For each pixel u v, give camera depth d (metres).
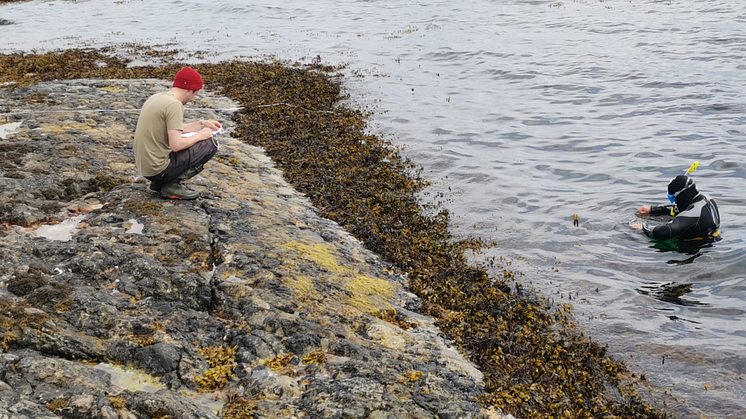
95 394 3.87
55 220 6.42
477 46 19.20
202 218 6.73
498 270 7.04
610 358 5.46
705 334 5.77
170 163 6.69
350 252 6.94
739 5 22.58
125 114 10.60
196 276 5.48
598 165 10.11
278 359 4.67
